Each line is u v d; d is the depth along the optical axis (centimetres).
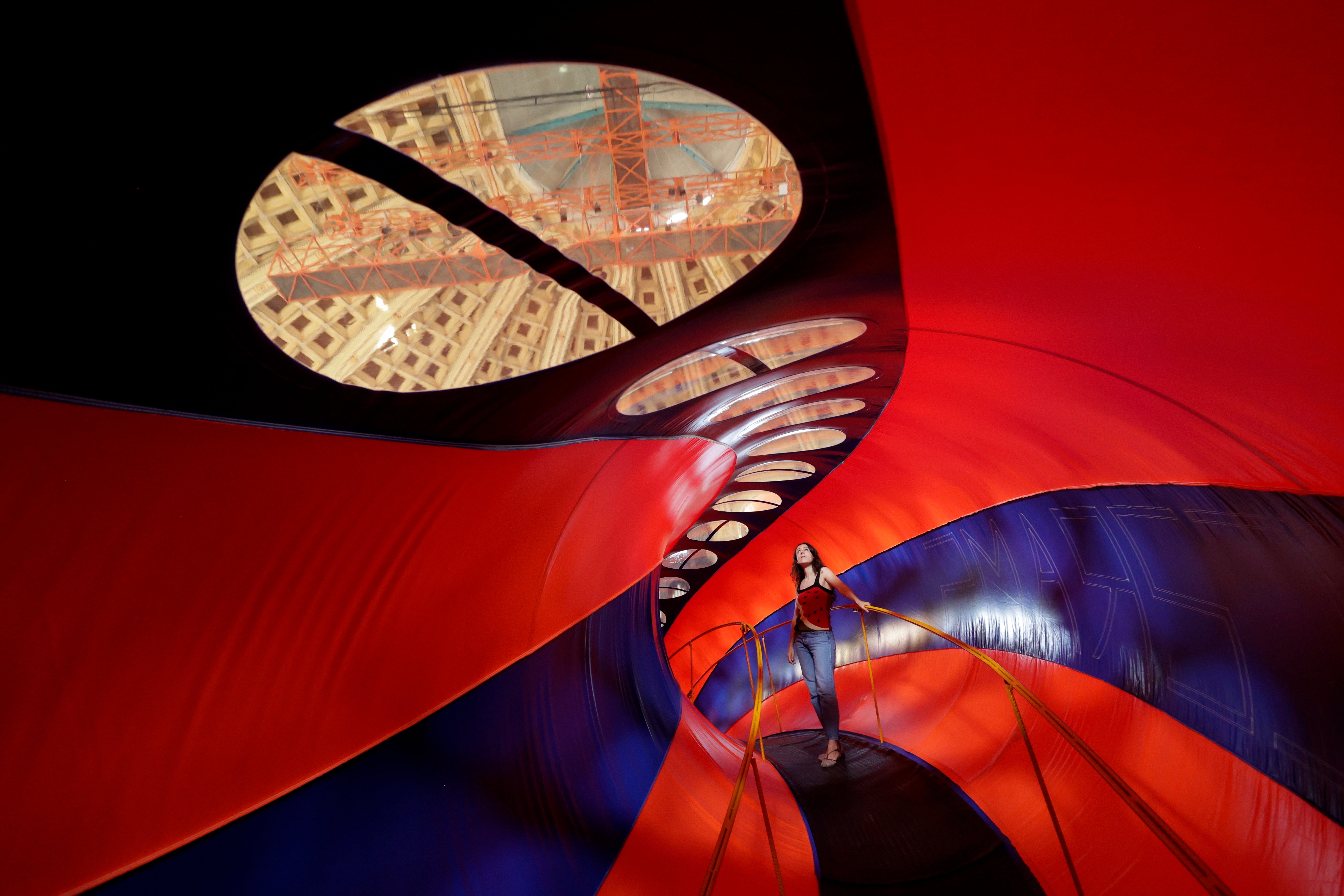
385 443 344
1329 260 296
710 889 316
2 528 218
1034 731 689
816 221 358
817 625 775
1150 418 544
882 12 228
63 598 240
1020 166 320
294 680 345
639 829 534
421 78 211
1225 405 454
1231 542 528
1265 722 472
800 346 580
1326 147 248
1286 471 446
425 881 366
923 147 307
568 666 663
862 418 929
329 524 335
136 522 252
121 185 179
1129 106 269
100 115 162
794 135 289
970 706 839
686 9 215
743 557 1516
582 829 489
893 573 1226
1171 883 434
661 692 887
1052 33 240
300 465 306
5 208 163
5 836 238
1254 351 385
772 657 1468
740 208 438
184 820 296
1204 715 527
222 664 304
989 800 605
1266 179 275
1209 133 268
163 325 218
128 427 233
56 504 227
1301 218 284
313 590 341
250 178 204
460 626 483
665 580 1546
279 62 177
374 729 403
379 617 394
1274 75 232
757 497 1294
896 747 804
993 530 944
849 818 630
